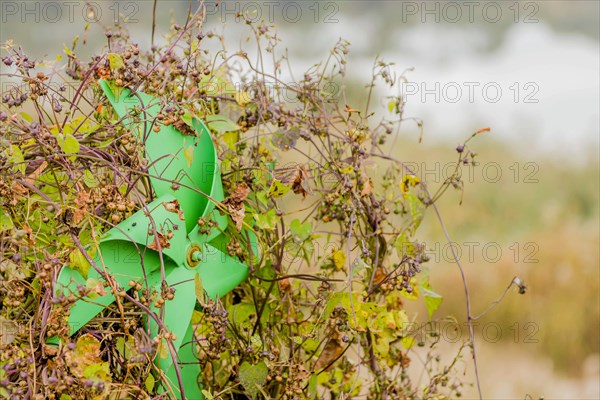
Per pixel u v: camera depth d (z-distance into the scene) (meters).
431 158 9.56
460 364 4.68
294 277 2.20
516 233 7.62
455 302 5.72
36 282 1.87
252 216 2.22
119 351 1.93
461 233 7.73
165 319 1.94
